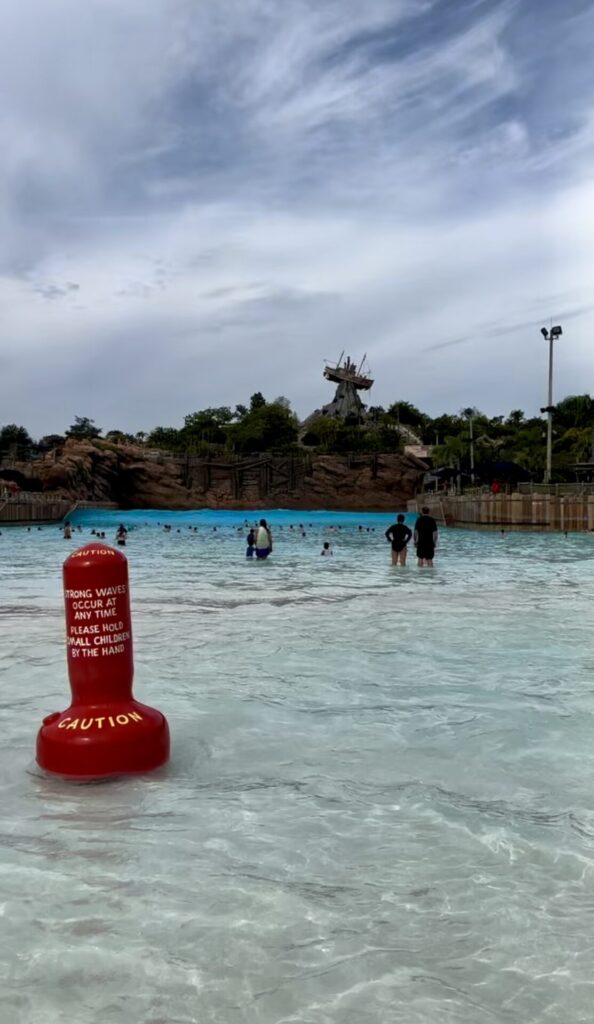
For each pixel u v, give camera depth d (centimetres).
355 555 2748
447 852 336
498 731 527
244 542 4025
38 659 800
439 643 874
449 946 262
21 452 9744
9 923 277
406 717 564
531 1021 224
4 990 238
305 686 666
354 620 1055
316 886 305
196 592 1449
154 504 9638
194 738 512
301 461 10256
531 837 352
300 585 1593
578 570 1975
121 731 439
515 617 1077
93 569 448
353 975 246
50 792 410
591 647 847
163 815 378
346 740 508
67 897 295
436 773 443
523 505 4475
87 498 8938
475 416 12294
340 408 14188
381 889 302
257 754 479
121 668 457
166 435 13300
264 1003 232
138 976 245
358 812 383
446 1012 228
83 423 13512
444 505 5425
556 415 10144
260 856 332
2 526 5334
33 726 546
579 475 5491
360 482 10219
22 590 1520
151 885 305
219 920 279
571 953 258
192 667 748
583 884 307
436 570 2000
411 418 14375
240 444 11931
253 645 868
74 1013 227
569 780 430
